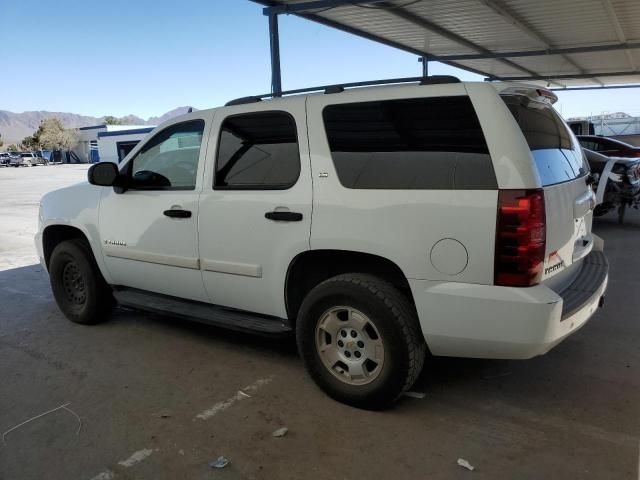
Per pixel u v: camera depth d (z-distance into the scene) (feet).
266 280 11.86
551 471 8.66
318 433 10.00
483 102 9.39
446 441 9.61
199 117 13.24
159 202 13.65
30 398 11.85
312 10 32.45
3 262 27.61
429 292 9.62
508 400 11.03
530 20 43.34
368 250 10.19
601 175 30.78
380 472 8.80
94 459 9.42
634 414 10.34
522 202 8.82
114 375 12.92
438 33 45.14
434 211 9.48
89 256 16.14
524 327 8.95
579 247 11.46
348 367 10.76
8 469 9.20
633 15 42.32
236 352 14.08
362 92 10.72
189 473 8.95
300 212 11.01
